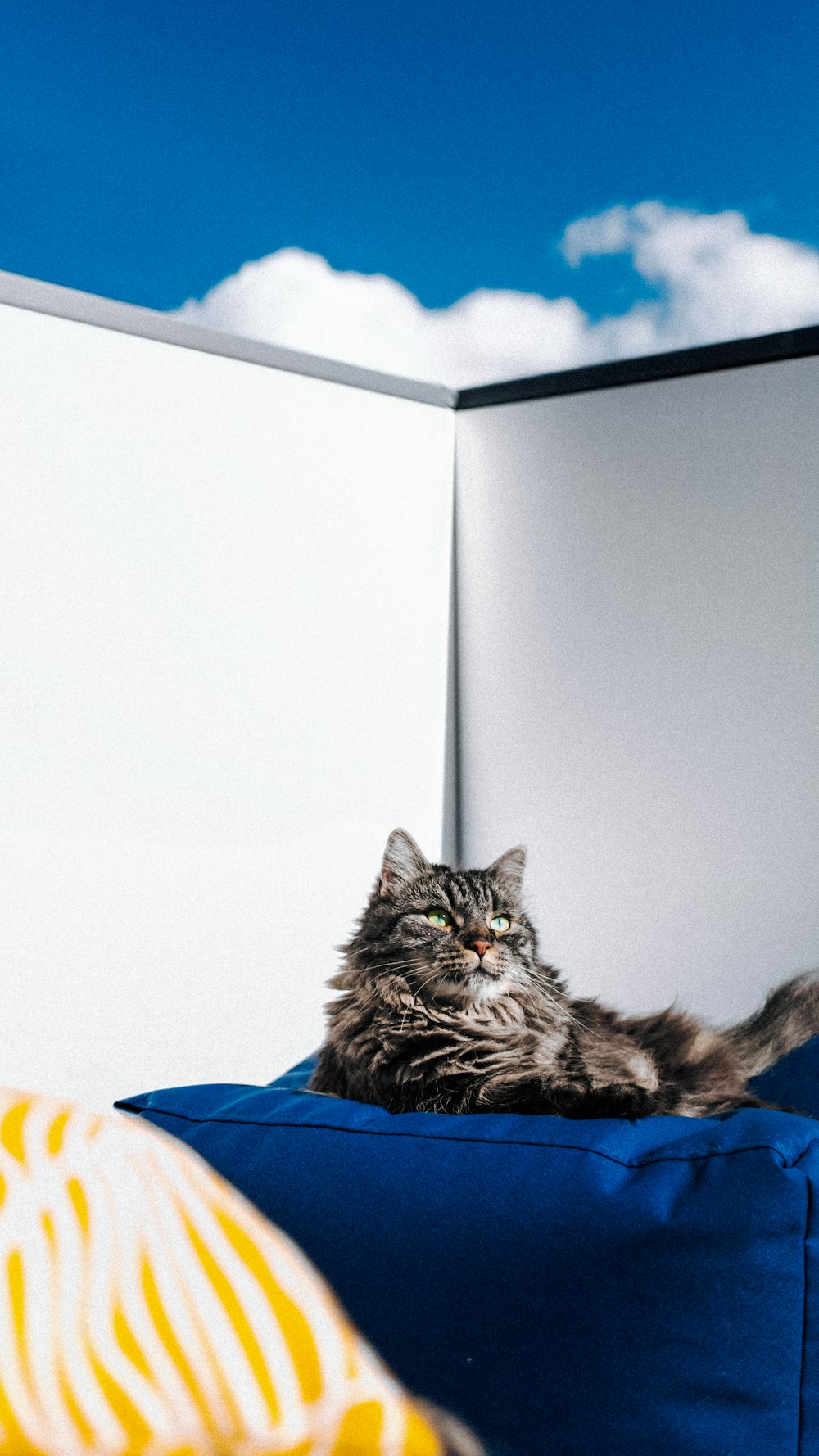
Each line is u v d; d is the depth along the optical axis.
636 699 1.92
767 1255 0.66
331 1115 0.83
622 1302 0.67
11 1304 0.61
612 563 1.95
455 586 2.12
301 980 1.80
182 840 1.62
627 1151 0.74
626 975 1.92
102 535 1.52
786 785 1.78
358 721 1.91
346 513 1.89
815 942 1.74
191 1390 0.63
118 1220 0.66
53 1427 0.60
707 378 1.85
